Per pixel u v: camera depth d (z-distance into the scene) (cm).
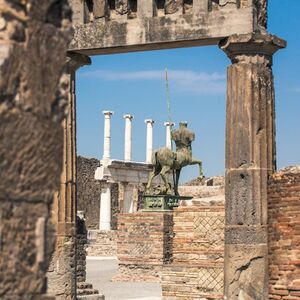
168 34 1784
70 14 789
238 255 1705
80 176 8644
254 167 1714
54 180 767
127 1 1842
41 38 751
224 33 1733
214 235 2219
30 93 739
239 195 1717
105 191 7869
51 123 763
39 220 747
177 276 2225
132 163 7688
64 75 783
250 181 1711
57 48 769
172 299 2231
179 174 4256
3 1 723
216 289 2175
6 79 716
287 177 1675
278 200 1686
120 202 8275
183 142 4253
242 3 1727
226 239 1725
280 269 1666
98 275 4144
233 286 1705
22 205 732
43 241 746
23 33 737
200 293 2191
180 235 2267
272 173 1727
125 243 3791
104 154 8038
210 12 1748
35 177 745
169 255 3769
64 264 1861
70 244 1875
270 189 1706
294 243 1648
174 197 3859
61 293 1856
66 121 1906
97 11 1862
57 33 770
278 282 1666
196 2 1761
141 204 7981
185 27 1769
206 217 2233
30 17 742
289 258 1652
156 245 3725
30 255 737
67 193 1884
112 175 7650
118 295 3058
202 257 2223
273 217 1692
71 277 1870
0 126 711
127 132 8450
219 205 2234
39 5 748
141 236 3759
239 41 1716
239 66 1734
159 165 4106
